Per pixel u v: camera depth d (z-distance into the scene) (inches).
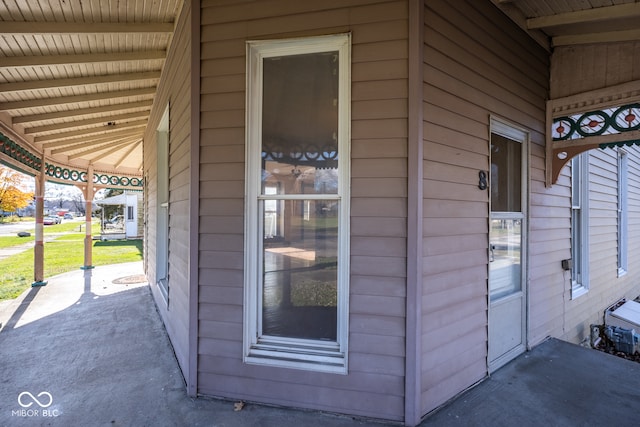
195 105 88.6
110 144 261.0
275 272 88.9
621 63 117.6
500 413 83.3
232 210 86.9
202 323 88.8
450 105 88.2
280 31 84.0
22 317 164.6
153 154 195.5
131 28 113.0
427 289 81.9
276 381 84.6
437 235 84.4
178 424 78.4
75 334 140.8
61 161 275.4
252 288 87.0
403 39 79.2
